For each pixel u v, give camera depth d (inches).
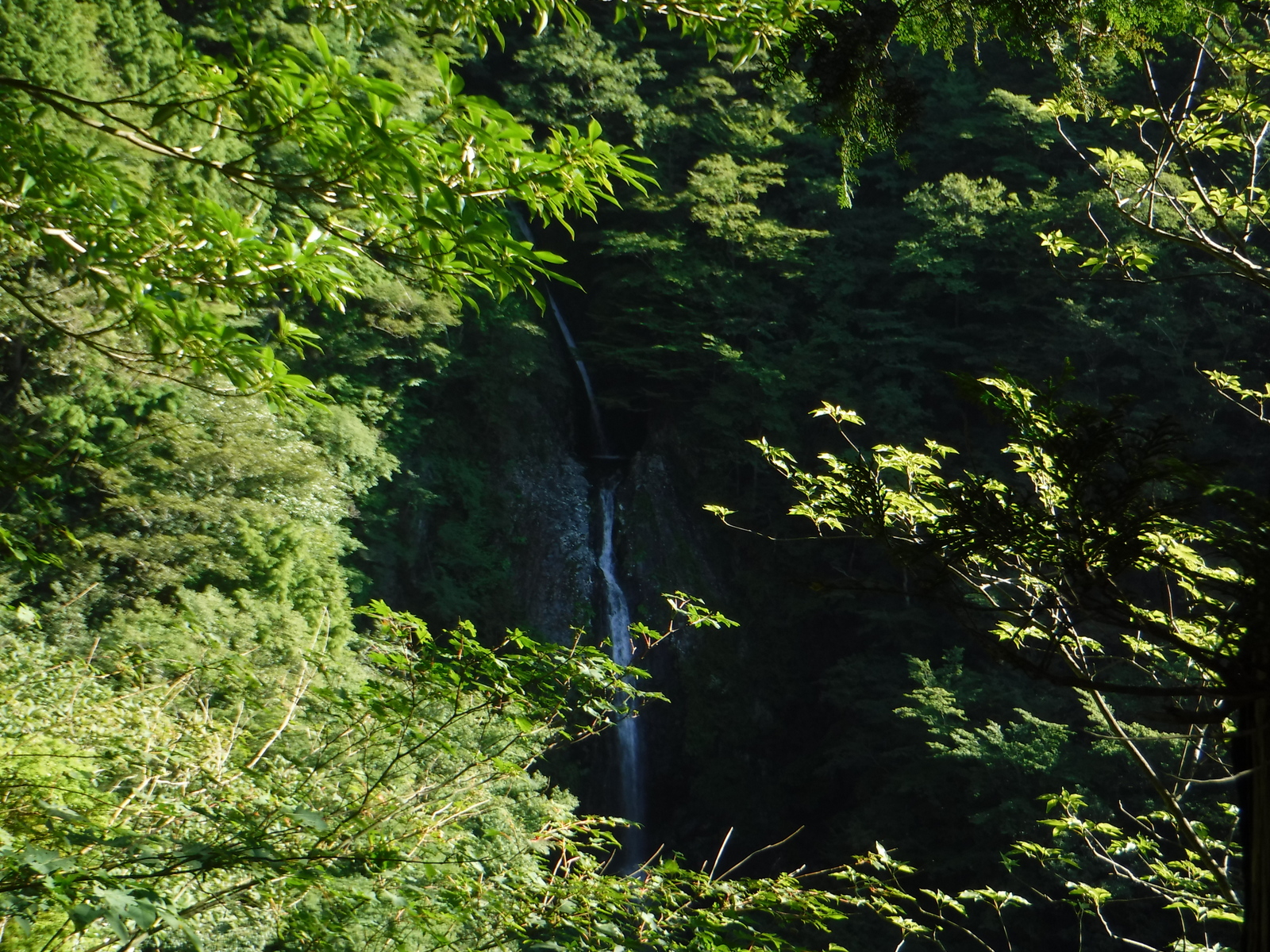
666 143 1216.8
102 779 186.7
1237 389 238.2
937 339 1071.0
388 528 964.0
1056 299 994.7
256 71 116.3
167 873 112.6
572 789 916.6
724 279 1131.9
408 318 966.4
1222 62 187.5
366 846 144.6
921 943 696.4
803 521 1061.1
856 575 1026.1
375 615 169.8
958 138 1167.6
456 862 155.6
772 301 1155.9
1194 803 492.7
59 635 492.1
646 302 1177.4
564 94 1175.6
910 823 821.2
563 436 1137.4
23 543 179.0
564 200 129.2
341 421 830.5
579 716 816.3
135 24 633.0
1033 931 671.8
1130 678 531.2
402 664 161.9
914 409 1033.5
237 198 580.4
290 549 659.4
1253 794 95.2
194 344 148.6
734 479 1131.9
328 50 112.1
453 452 1055.0
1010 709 798.5
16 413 577.6
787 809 1001.5
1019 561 109.5
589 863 159.8
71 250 137.0
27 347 571.8
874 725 945.5
